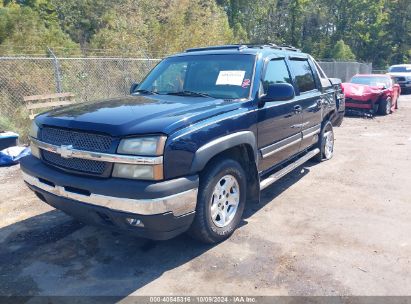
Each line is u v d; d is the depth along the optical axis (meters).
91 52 17.20
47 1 25.88
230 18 51.53
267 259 3.59
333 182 5.90
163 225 3.14
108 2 25.17
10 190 5.55
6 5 18.25
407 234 4.07
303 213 4.67
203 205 3.52
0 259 3.63
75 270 3.44
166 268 3.46
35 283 3.24
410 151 8.05
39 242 3.97
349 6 55.59
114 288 3.17
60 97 9.57
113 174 3.17
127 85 13.41
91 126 3.27
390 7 54.91
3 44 14.00
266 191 5.50
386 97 13.74
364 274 3.32
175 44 18.39
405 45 55.94
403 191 5.46
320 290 3.11
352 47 57.06
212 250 3.76
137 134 3.09
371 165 6.90
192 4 20.72
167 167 3.11
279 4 54.91
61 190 3.38
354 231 4.15
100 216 3.31
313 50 54.94
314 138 6.26
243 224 4.36
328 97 6.57
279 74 4.95
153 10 19.94
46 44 15.63
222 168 3.67
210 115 3.58
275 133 4.65
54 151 3.46
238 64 4.48
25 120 8.78
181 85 4.64
